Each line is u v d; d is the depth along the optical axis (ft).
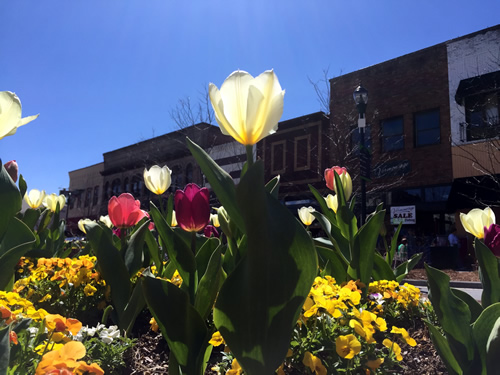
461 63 57.36
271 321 3.83
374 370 5.62
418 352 7.85
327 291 6.57
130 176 121.29
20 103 4.65
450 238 47.85
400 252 38.24
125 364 6.59
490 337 4.73
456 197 51.37
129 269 8.11
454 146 56.65
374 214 9.66
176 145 103.81
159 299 4.90
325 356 6.36
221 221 5.84
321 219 11.07
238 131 3.97
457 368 5.32
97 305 9.26
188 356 5.00
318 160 70.90
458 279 34.45
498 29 54.49
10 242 8.44
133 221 8.89
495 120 52.24
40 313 5.05
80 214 144.05
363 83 65.72
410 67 61.77
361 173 30.60
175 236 6.40
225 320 4.02
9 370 3.69
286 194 75.36
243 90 3.94
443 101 58.44
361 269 9.62
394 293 9.77
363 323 5.82
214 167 4.24
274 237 3.70
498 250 7.18
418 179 59.26
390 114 63.00
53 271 9.65
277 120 3.92
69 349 3.34
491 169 52.65
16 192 6.05
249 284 3.77
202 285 5.57
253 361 3.90
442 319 5.20
